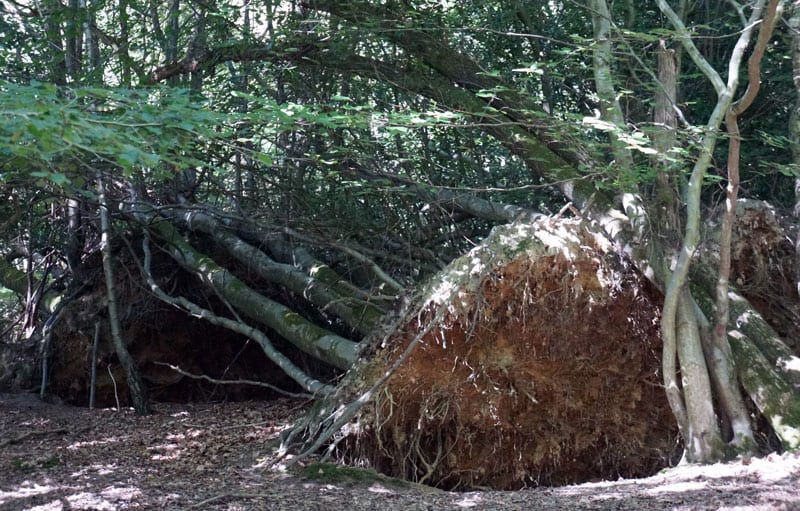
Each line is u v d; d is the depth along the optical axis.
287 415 12.03
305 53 12.16
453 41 13.32
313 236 12.12
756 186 12.85
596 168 9.29
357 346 10.12
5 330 15.65
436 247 12.73
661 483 7.46
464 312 8.91
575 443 9.56
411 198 12.67
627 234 9.19
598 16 9.98
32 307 14.90
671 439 9.50
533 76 11.51
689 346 8.61
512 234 9.05
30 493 7.62
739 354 8.83
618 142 9.28
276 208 13.32
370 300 11.48
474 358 9.26
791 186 12.60
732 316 9.33
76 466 9.07
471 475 9.53
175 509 6.94
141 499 7.30
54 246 15.00
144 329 13.90
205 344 14.30
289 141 12.62
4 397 13.55
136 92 6.45
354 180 11.98
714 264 9.67
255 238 14.15
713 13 12.78
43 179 6.48
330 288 11.78
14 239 14.84
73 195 11.31
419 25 11.88
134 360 13.73
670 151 8.79
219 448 9.93
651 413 9.55
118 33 14.09
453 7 12.89
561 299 9.15
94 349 13.48
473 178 13.50
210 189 14.13
